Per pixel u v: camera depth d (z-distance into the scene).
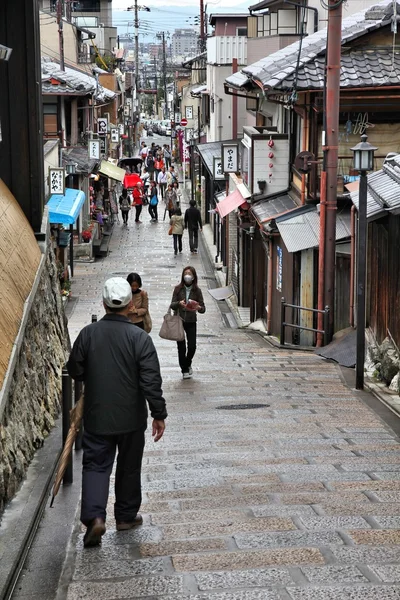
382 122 28.22
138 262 53.00
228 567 7.71
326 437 13.78
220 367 22.98
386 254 20.14
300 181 30.31
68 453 8.84
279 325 30.55
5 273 12.16
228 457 12.43
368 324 22.69
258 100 42.38
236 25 73.50
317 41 30.36
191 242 56.34
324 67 26.33
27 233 16.25
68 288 40.09
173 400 18.17
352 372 21.33
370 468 11.52
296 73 27.00
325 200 25.67
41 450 12.58
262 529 8.81
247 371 22.08
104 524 8.50
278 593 7.03
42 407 13.78
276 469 11.54
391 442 13.38
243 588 7.18
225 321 36.94
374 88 27.27
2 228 13.66
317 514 9.30
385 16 28.39
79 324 32.78
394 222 19.09
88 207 59.81
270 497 10.06
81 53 79.19
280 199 32.44
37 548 8.89
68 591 7.33
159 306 39.25
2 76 17.48
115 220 74.88
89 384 8.74
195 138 84.69
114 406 8.68
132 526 9.10
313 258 27.80
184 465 11.95
